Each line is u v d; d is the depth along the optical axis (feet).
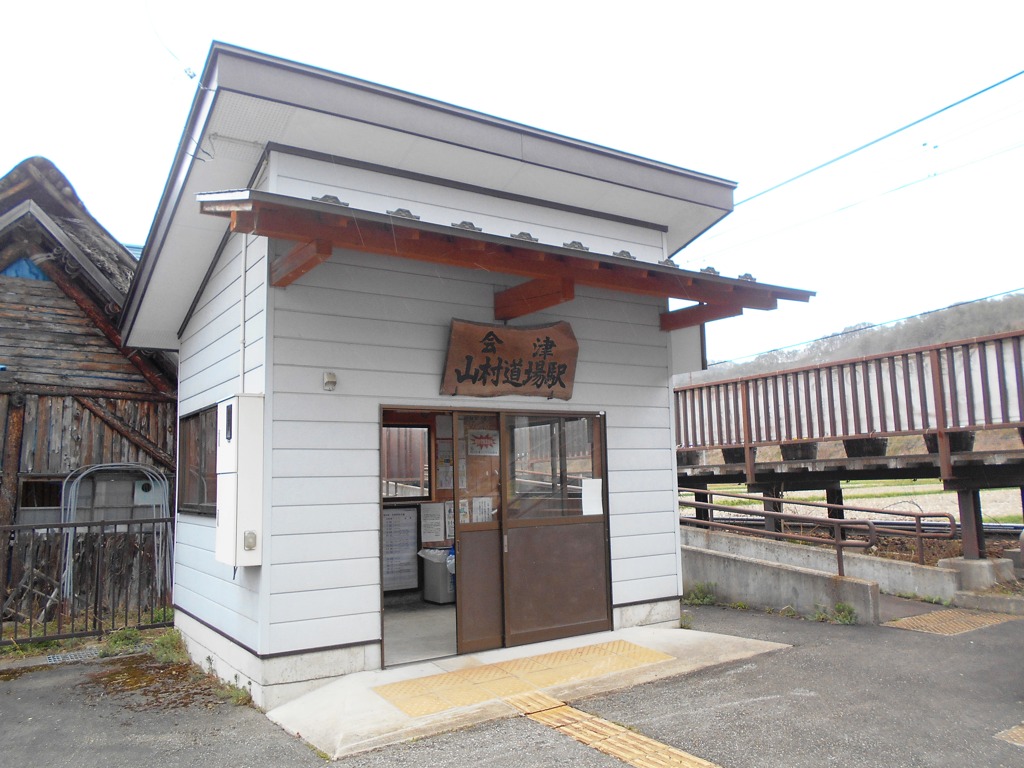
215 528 21.30
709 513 42.22
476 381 21.15
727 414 38.11
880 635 22.68
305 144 19.57
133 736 16.40
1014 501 58.13
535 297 20.45
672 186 24.88
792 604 26.61
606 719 15.80
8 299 29.17
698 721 15.55
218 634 20.75
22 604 26.96
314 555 18.31
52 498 29.84
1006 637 22.12
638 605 23.66
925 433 28.96
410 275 20.61
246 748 15.30
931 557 31.09
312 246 15.87
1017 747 14.06
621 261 19.07
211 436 22.44
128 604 27.89
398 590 29.45
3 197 30.91
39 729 17.13
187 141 19.08
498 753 14.11
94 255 31.42
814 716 15.74
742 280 21.52
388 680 18.16
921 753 13.83
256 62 17.69
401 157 20.90
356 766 13.80
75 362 29.81
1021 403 26.00
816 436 33.55
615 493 23.68
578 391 23.31
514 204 23.45
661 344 25.43
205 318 23.84
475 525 21.02
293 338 18.62
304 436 18.51
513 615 21.25
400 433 31.58
